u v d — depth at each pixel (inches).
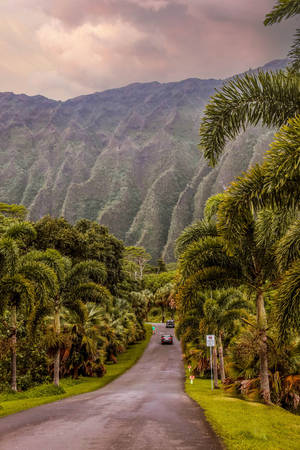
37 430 311.9
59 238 1469.0
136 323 2140.7
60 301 866.1
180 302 589.0
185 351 1278.3
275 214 443.5
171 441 276.7
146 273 5654.5
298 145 247.6
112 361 1545.3
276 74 336.5
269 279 600.7
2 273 684.1
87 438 281.3
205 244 566.3
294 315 308.7
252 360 717.9
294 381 610.9
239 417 400.2
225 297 882.1
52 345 828.6
